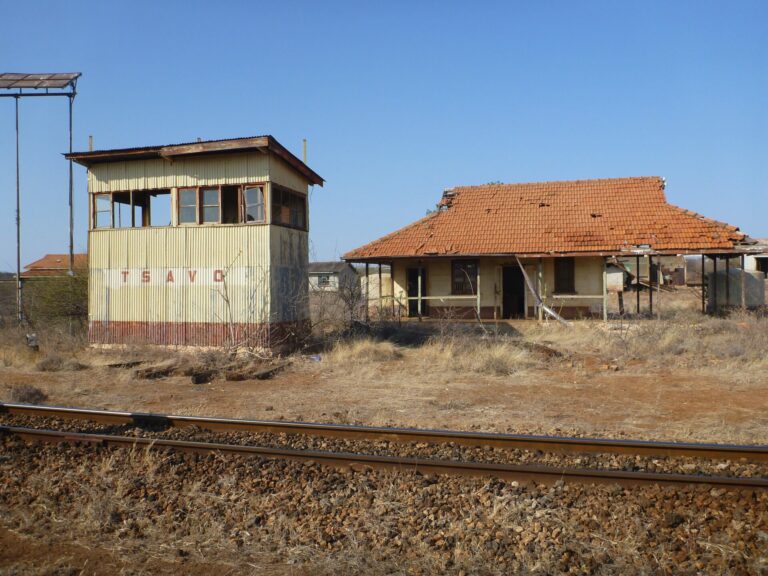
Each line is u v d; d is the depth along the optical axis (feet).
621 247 77.30
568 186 94.48
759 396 36.35
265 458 23.49
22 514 19.06
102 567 15.97
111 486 21.21
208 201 57.00
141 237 58.49
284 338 57.11
